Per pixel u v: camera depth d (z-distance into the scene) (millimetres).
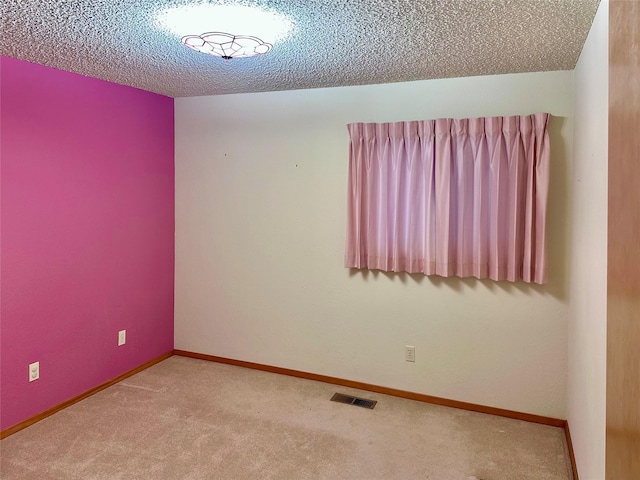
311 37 2234
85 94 3162
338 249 3486
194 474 2406
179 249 4066
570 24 2029
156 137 3807
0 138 2660
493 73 2910
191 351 4094
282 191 3641
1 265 2699
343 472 2439
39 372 2938
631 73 839
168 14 1965
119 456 2559
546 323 2930
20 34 2250
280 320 3727
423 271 3189
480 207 2980
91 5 1869
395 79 3111
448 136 3014
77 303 3188
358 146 3287
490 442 2744
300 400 3277
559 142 2830
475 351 3121
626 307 872
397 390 3359
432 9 1876
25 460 2508
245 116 3725
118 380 3551
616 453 940
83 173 3184
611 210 1026
